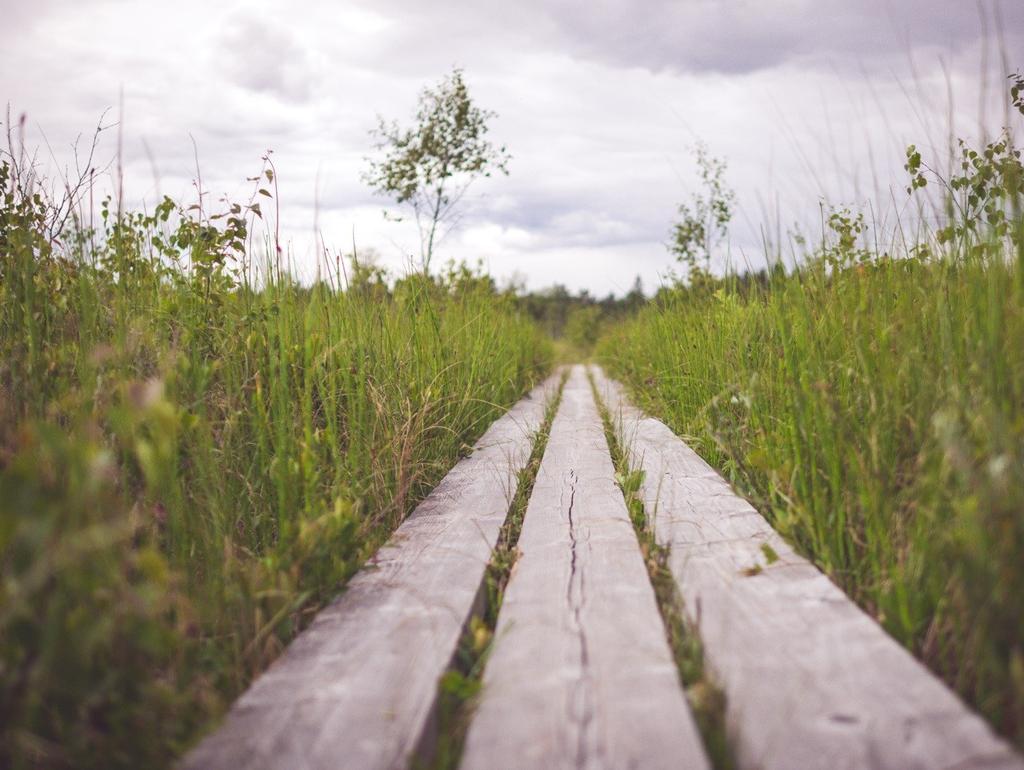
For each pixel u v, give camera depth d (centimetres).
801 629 184
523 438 534
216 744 145
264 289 336
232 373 297
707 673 172
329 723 151
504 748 141
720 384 403
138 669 153
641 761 135
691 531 273
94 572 153
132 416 165
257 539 270
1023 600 157
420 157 1211
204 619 199
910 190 296
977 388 198
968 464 173
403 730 148
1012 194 202
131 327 268
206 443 238
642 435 520
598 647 182
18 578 138
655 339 673
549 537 282
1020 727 146
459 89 1198
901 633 188
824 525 237
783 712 148
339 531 248
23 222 289
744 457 347
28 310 240
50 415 213
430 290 640
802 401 261
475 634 206
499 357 690
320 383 320
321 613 211
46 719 150
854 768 131
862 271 288
